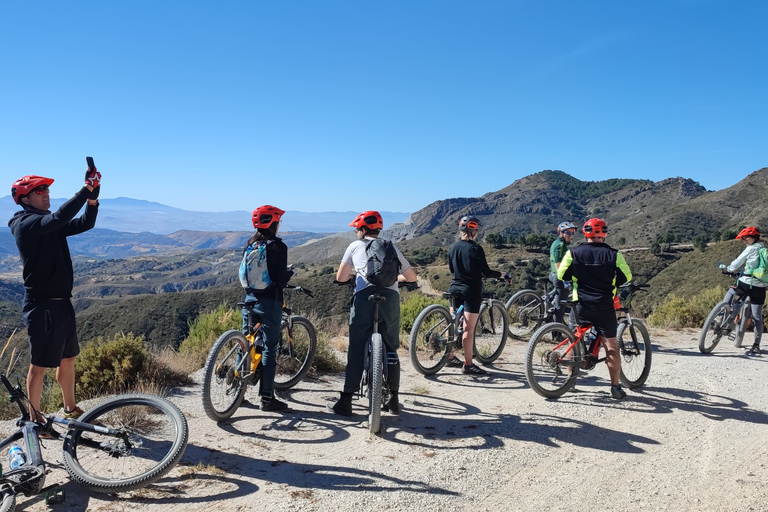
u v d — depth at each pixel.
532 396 5.71
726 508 3.39
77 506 3.10
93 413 3.55
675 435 4.65
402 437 4.41
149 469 3.42
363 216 4.88
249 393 5.53
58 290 3.94
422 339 6.51
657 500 3.49
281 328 5.32
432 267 102.56
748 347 8.74
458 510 3.27
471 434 4.53
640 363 6.12
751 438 4.62
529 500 3.44
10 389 3.31
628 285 5.80
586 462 4.04
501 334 7.84
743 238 8.42
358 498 3.32
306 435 4.39
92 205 3.91
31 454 3.16
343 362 7.11
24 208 4.03
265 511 3.10
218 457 3.83
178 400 5.25
